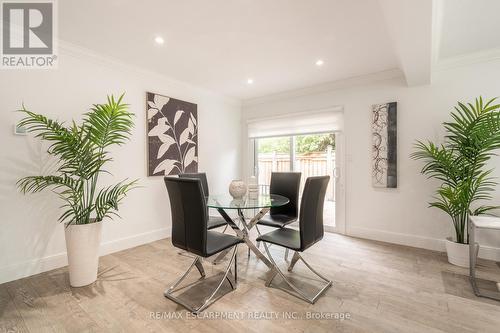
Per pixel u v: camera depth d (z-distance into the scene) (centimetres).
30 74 231
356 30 225
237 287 210
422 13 160
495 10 194
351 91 353
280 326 161
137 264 257
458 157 251
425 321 165
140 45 254
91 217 262
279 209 312
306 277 228
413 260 265
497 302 186
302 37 238
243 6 189
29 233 229
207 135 412
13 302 188
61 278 225
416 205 307
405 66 244
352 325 161
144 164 322
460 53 270
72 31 226
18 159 223
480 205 269
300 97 404
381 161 328
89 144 212
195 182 169
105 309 179
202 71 327
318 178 194
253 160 473
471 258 214
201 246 177
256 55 278
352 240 333
